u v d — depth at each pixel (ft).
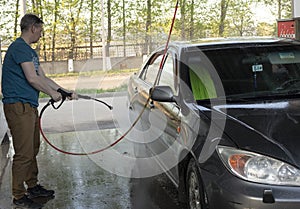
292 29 25.29
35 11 62.18
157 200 13.58
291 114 10.66
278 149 9.22
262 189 8.84
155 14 64.23
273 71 12.91
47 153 19.58
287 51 13.52
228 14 64.95
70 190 14.76
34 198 14.11
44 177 16.22
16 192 13.29
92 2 63.98
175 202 13.35
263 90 12.36
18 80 12.82
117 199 13.79
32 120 13.12
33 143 13.39
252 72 12.85
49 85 13.79
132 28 63.67
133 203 13.43
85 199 13.89
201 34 64.90
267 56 13.32
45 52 63.62
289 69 13.00
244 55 13.34
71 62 58.49
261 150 9.25
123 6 64.49
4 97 13.04
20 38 13.02
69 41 64.34
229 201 9.08
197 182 10.57
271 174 8.98
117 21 64.44
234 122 10.34
